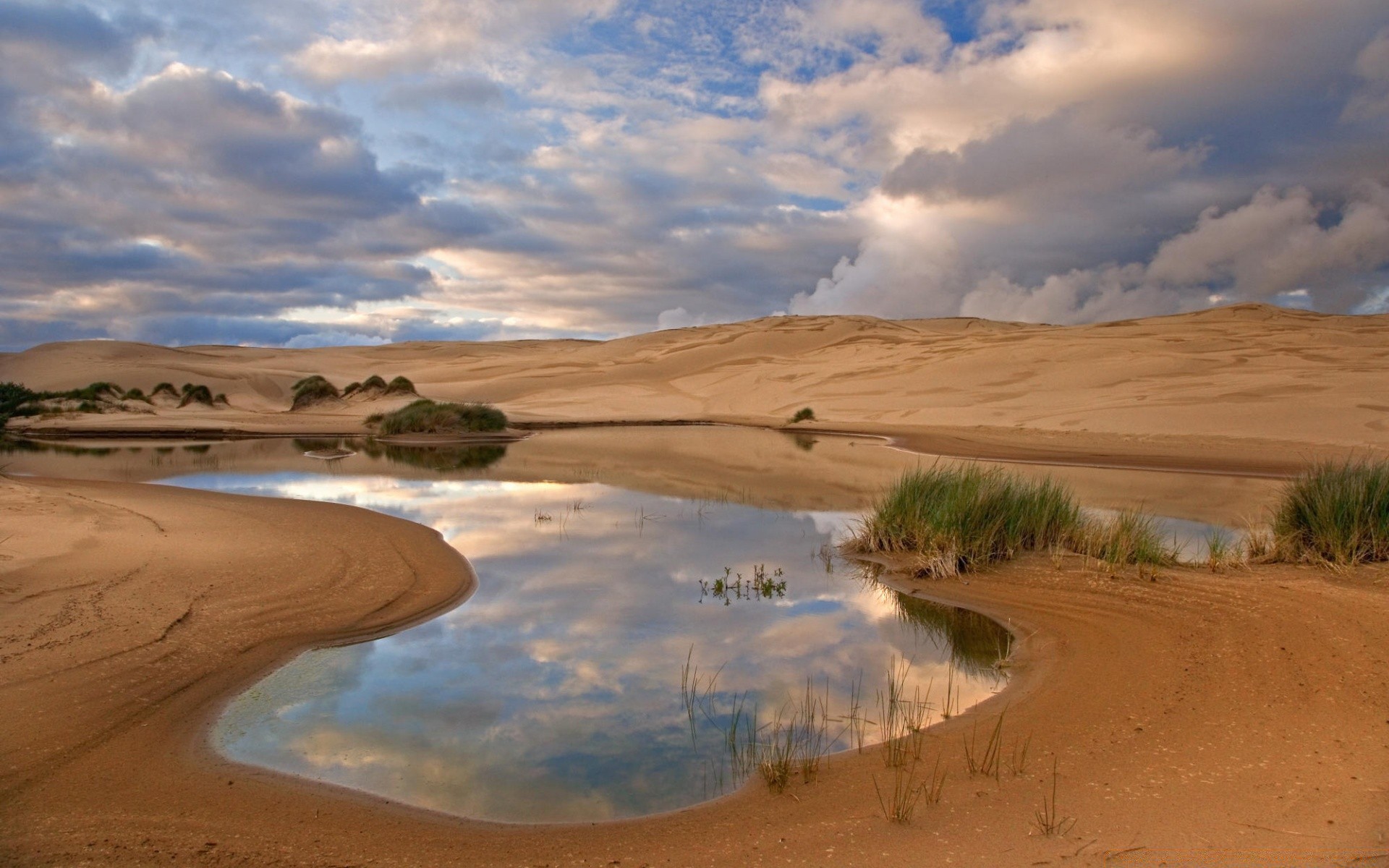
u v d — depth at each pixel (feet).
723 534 37.04
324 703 17.44
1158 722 15.23
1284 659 17.63
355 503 44.73
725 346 219.61
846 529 38.22
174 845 11.59
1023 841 11.16
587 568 30.30
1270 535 30.94
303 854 11.57
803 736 15.90
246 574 25.49
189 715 16.25
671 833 12.19
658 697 18.04
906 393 128.16
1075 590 25.70
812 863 11.02
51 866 10.88
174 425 100.68
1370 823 10.98
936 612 24.72
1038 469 59.93
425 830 12.37
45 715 15.40
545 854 11.64
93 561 25.39
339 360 273.33
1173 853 10.59
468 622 23.35
